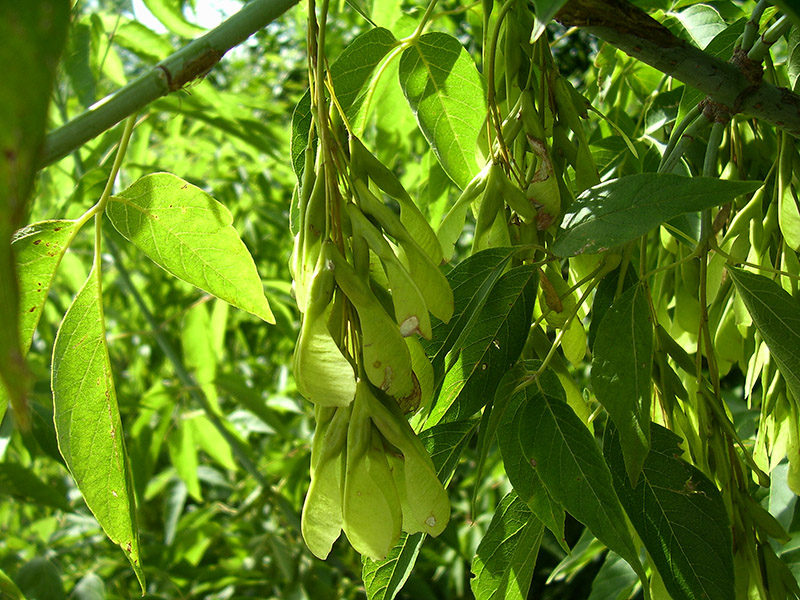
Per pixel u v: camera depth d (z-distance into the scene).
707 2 0.41
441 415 0.22
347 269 0.17
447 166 0.29
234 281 0.26
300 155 0.25
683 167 0.31
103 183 0.45
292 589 0.72
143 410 0.67
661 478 0.21
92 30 0.43
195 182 0.83
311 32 0.19
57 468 0.88
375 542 0.17
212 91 0.57
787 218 0.26
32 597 0.45
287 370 0.87
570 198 0.23
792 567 0.33
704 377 0.24
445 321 0.19
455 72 0.27
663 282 0.32
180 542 0.74
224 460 0.71
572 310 0.22
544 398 0.21
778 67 0.36
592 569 0.90
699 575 0.20
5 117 0.08
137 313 0.92
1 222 0.08
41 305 0.24
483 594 0.24
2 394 0.24
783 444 0.26
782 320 0.22
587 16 0.21
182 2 0.47
